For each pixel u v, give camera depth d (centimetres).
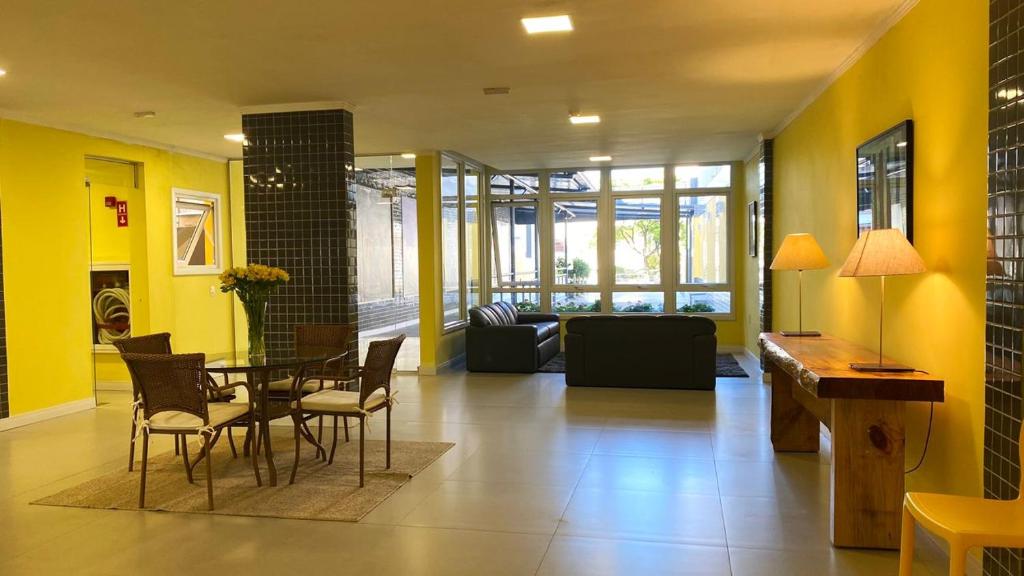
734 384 755
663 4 368
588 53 456
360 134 750
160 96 555
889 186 388
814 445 488
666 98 590
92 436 569
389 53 449
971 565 294
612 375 741
